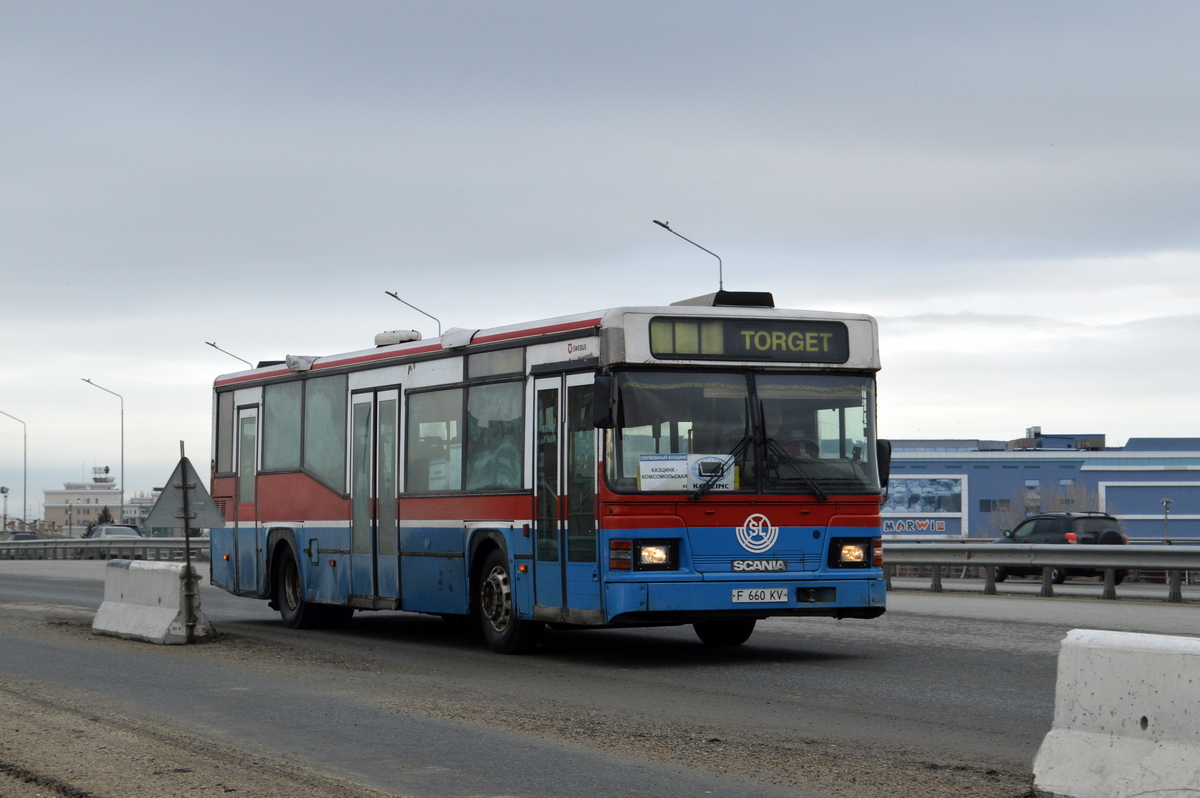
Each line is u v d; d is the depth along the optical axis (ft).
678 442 41.14
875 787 23.06
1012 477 329.93
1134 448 331.57
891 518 331.16
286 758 25.99
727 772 24.50
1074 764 21.18
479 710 32.24
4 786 23.45
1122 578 93.91
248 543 63.93
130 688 36.45
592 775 24.35
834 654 44.73
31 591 90.17
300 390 59.82
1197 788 19.42
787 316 42.75
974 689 35.55
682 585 40.55
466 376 48.32
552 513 43.27
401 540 51.80
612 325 40.93
